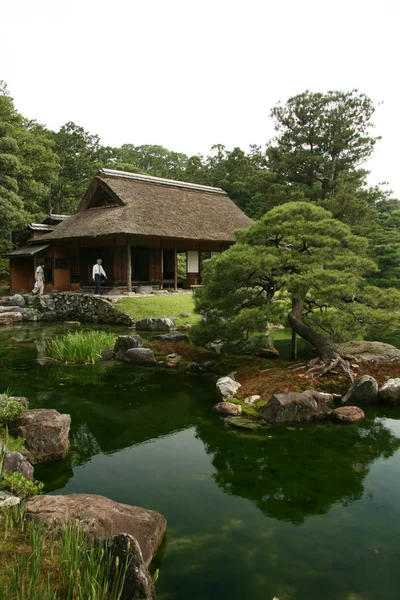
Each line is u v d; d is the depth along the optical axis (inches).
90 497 154.3
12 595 102.0
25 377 357.7
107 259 810.8
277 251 324.2
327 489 185.0
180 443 231.8
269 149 1127.6
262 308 329.4
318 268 315.0
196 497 176.9
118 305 652.7
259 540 149.2
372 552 143.7
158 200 852.6
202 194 1002.1
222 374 359.3
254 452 220.5
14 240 1148.5
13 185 900.0
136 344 426.0
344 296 331.9
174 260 866.8
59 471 199.2
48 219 1005.8
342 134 1015.6
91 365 399.5
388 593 125.3
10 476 163.5
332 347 322.7
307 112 1051.9
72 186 1453.0
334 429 249.9
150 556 136.9
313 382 304.2
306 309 365.7
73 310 693.3
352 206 971.3
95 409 283.6
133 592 110.3
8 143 890.7
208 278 363.9
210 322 355.6
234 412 271.6
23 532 132.6
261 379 313.1
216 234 844.0
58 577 114.0
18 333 565.6
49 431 212.8
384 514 165.9
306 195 1104.2
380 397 294.0
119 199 794.8
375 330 329.4
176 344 437.7
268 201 1130.0
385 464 208.1
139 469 201.8
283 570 134.8
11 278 945.5
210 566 136.2
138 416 271.1
